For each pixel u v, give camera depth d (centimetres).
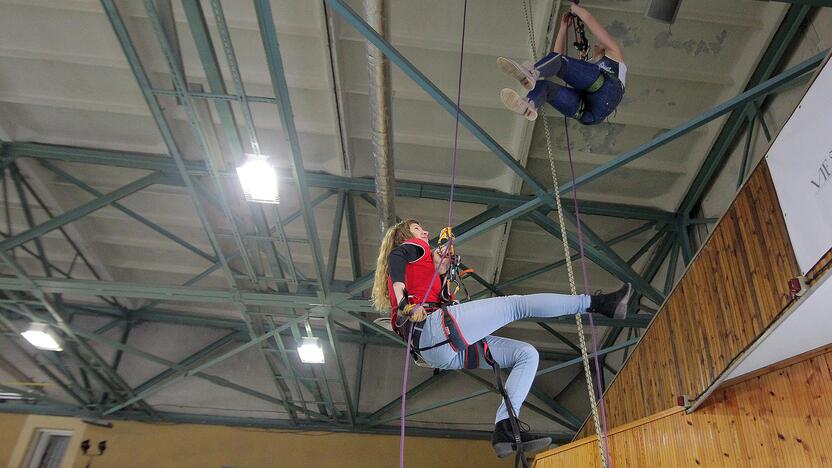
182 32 905
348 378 1587
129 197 1208
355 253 1241
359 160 1095
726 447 508
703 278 573
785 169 428
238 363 1609
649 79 939
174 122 1048
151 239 1328
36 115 1069
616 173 1084
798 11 826
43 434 1510
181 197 1193
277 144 1077
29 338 1278
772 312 434
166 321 1614
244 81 973
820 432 414
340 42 895
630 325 1195
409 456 1520
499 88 960
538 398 1559
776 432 456
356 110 1000
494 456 1522
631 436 674
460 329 322
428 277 349
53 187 1191
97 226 1298
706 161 1030
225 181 933
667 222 1130
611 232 1189
